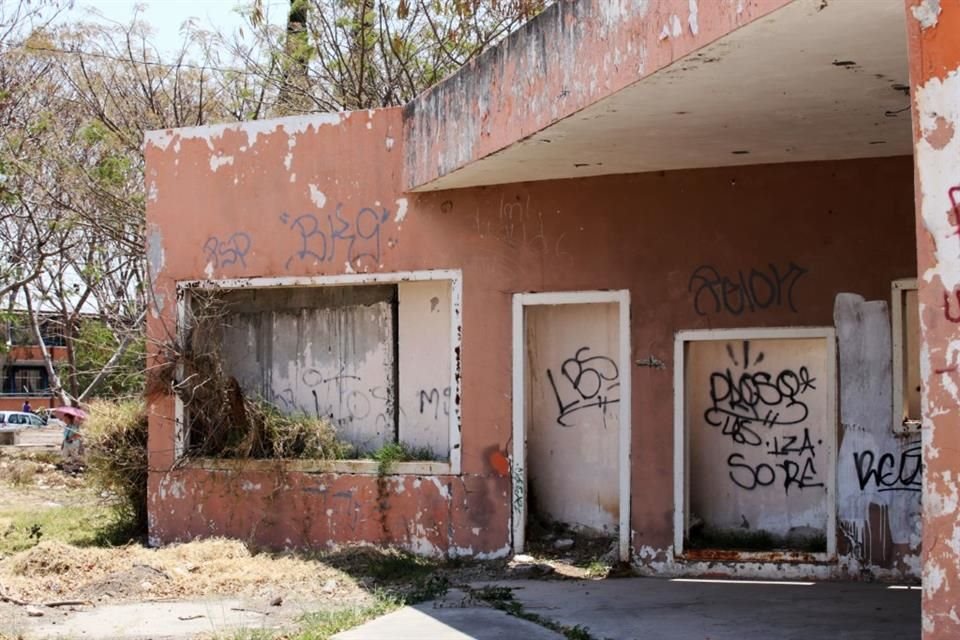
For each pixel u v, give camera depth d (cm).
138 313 2417
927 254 513
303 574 1063
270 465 1210
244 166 1245
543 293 1116
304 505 1198
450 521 1140
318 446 1208
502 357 1132
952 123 502
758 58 688
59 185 2184
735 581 1018
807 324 1027
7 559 1128
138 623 871
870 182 1013
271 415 1244
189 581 1032
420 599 936
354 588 1012
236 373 1282
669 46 703
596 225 1098
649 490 1062
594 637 777
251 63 2120
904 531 993
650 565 1056
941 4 506
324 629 812
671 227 1071
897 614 838
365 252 1192
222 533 1227
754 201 1046
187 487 1246
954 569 496
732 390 1079
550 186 1119
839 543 1011
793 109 822
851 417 1012
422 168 1130
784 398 1063
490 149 986
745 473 1072
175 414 1257
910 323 1017
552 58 871
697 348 1089
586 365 1141
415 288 1202
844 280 1018
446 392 1180
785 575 1019
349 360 1236
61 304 2830
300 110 2005
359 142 1197
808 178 1031
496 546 1123
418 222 1170
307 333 1257
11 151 2203
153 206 1283
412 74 1938
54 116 2220
